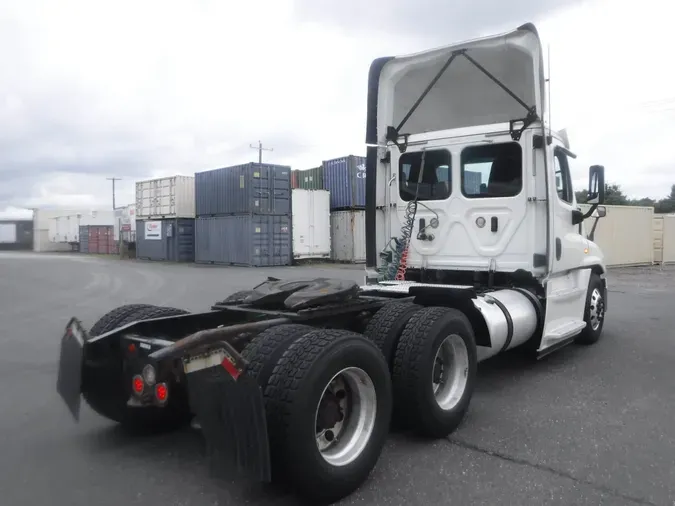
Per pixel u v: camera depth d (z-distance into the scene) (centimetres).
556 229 612
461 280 642
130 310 467
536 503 331
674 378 600
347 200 2747
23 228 7094
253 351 339
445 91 677
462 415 452
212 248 2742
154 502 336
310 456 315
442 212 645
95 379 407
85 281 1762
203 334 328
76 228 5575
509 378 603
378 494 345
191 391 321
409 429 436
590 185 679
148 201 3203
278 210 2564
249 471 300
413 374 412
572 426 459
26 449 419
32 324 955
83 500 339
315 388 319
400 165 677
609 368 643
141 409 433
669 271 2147
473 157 626
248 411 301
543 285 595
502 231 611
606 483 357
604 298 812
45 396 546
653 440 427
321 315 425
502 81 640
